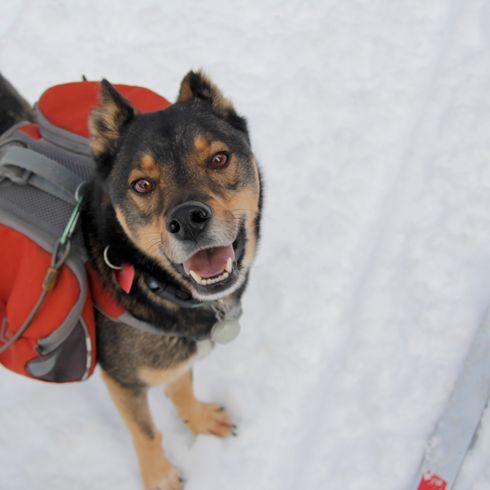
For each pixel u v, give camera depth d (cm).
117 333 92
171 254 84
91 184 92
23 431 110
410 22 141
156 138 85
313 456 102
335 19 145
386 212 120
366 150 127
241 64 142
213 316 94
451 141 124
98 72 146
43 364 89
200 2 155
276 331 112
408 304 110
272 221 122
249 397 108
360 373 107
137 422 98
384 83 135
